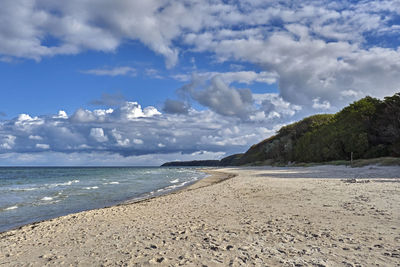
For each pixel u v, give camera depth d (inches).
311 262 184.9
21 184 1501.0
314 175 1242.6
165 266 193.2
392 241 223.3
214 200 552.4
